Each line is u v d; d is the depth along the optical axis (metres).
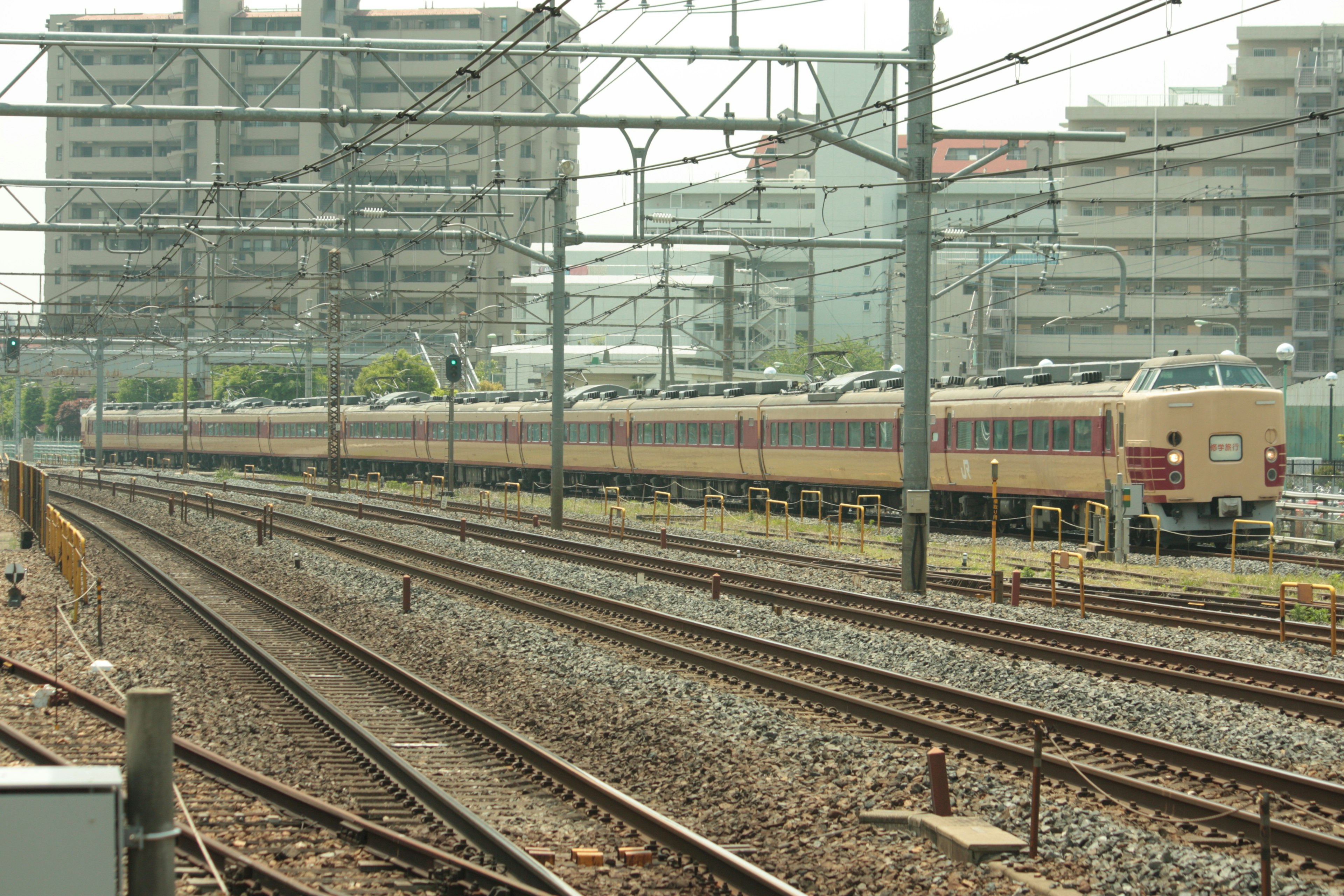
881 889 14.84
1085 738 21.38
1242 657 28.58
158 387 188.38
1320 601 36.72
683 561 48.06
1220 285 163.38
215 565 48.34
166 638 33.66
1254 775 18.50
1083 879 15.13
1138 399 48.56
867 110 32.81
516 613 37.50
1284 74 166.00
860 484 65.00
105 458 160.38
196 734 22.48
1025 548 52.06
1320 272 161.62
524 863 14.82
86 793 8.16
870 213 191.88
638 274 176.62
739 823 17.58
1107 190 168.62
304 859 15.47
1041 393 54.44
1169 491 47.81
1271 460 48.91
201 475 123.31
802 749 21.27
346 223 51.38
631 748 21.95
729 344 76.62
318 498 85.75
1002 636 31.08
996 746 20.36
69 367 175.88
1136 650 28.38
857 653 30.03
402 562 50.75
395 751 21.80
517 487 96.44
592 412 87.00
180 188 48.75
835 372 141.62
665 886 14.77
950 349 157.75
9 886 8.08
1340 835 16.52
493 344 186.00
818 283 192.00
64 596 42.69
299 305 186.12
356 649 30.88
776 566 46.22
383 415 112.12
